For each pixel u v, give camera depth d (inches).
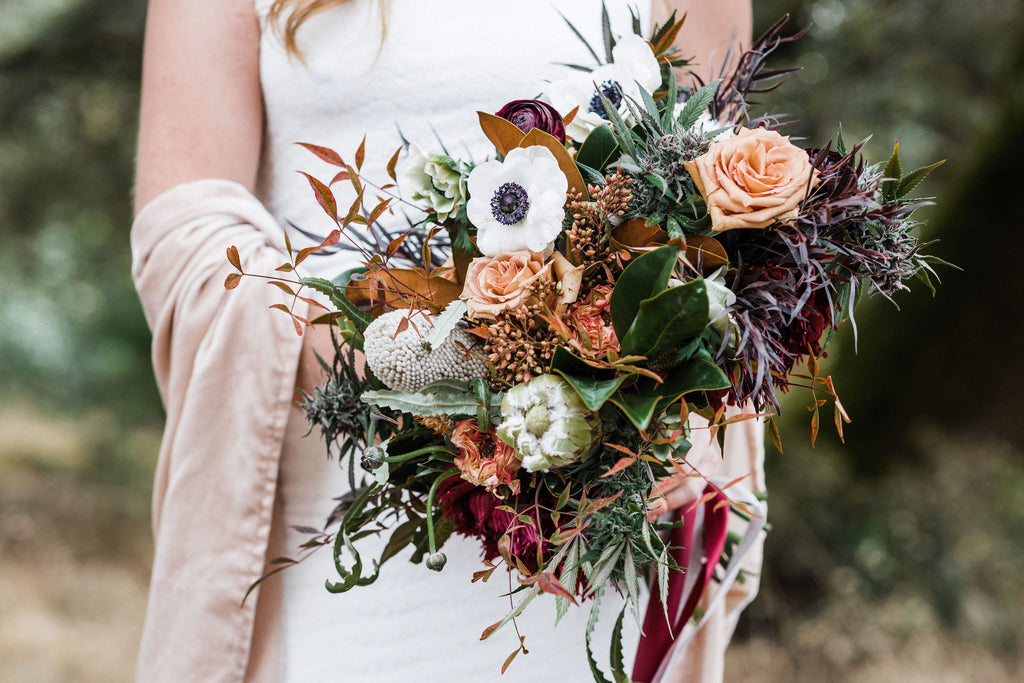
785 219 34.5
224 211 44.3
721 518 47.1
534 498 37.0
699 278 32.4
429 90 46.2
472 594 45.3
